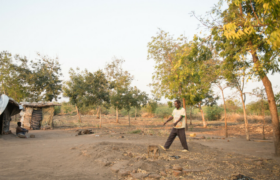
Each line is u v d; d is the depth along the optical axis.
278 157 6.96
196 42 7.15
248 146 9.88
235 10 7.11
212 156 6.46
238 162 5.70
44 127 21.67
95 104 24.80
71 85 27.58
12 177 3.98
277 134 7.25
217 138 13.39
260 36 6.95
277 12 4.43
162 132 14.89
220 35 7.00
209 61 8.80
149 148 5.94
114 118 42.31
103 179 4.16
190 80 17.34
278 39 4.31
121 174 4.38
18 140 11.20
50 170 4.65
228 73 8.36
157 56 19.38
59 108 51.00
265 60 6.65
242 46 7.33
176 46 18.55
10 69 28.16
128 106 27.45
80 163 5.30
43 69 29.20
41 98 28.69
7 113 14.20
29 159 5.74
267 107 28.00
